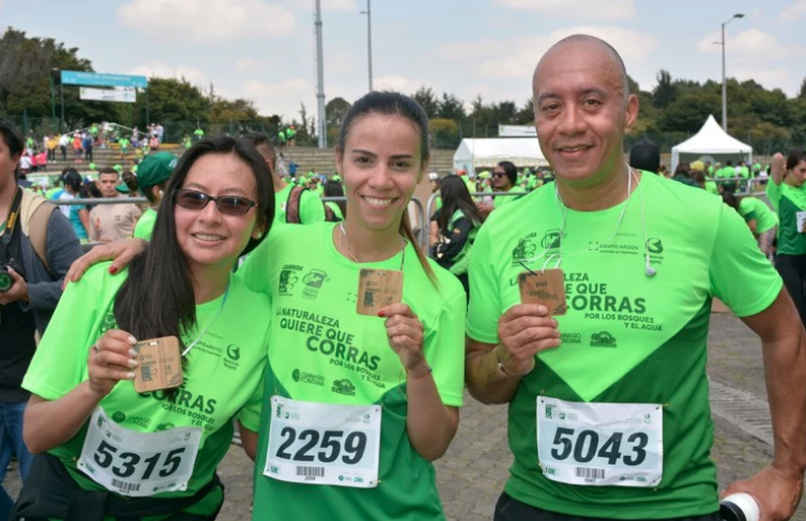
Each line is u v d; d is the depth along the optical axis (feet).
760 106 255.70
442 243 22.17
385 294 6.80
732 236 6.99
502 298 7.45
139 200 18.31
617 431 6.87
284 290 7.51
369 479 6.97
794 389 7.26
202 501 7.48
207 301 7.33
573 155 6.86
